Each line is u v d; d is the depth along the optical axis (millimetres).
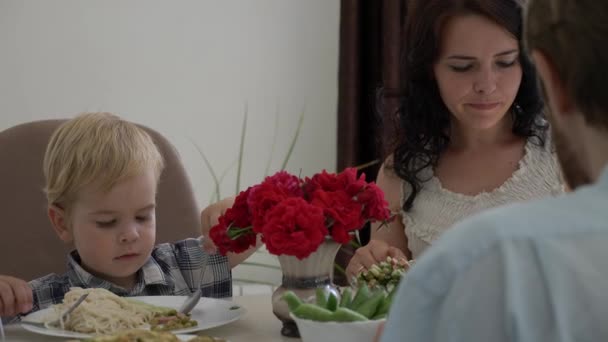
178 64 2623
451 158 1760
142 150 1501
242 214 1184
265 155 2725
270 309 1387
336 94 2764
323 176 1166
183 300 1382
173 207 1837
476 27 1503
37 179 1776
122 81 2578
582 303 490
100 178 1448
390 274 1181
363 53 2537
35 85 2504
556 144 597
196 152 2660
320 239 1067
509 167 1716
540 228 516
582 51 538
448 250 527
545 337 491
